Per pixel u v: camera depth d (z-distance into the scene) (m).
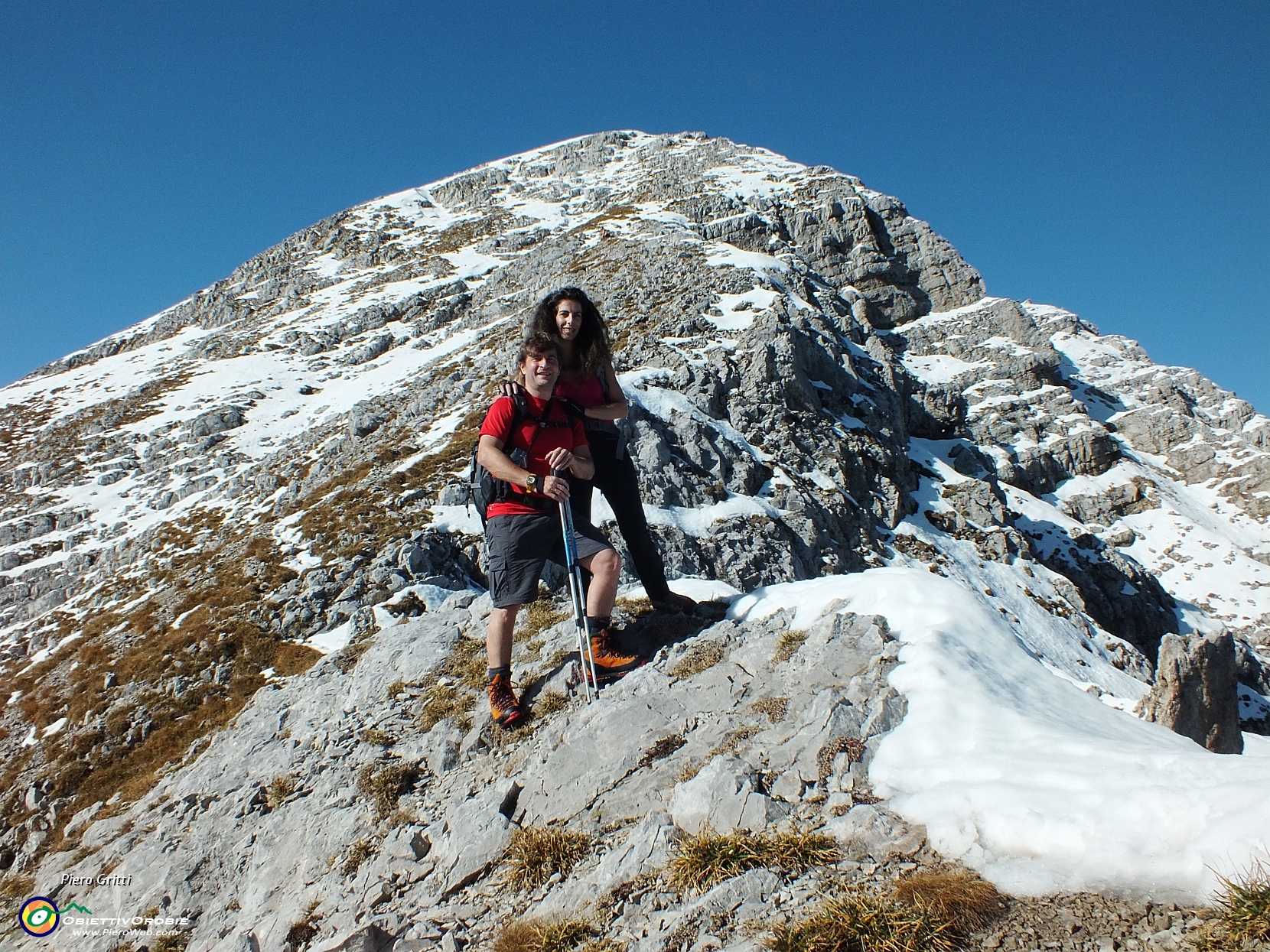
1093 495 88.94
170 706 25.69
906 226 111.38
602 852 5.14
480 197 119.25
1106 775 4.09
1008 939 3.51
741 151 124.94
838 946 3.64
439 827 6.05
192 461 54.50
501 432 6.75
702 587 8.70
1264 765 3.82
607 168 125.38
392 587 28.78
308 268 102.00
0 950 7.92
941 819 4.26
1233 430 113.38
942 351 102.56
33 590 42.69
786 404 49.25
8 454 62.22
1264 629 72.44
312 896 6.09
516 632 8.62
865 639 6.11
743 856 4.46
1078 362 131.12
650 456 37.53
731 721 5.89
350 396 61.28
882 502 49.69
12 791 23.92
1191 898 3.41
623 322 54.44
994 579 48.75
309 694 9.14
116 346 96.00
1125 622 61.44
